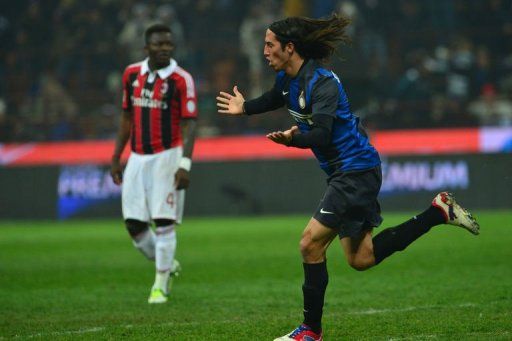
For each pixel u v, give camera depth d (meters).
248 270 34.88
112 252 43.41
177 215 28.00
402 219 57.34
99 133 78.00
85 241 49.62
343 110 19.17
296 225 56.59
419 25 81.88
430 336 19.39
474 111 75.38
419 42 80.31
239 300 26.77
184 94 27.64
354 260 20.42
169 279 27.61
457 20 82.31
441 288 28.02
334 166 19.39
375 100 74.88
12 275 34.56
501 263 34.75
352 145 19.22
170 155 27.70
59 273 35.09
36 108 80.38
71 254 42.72
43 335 20.62
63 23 84.06
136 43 81.12
